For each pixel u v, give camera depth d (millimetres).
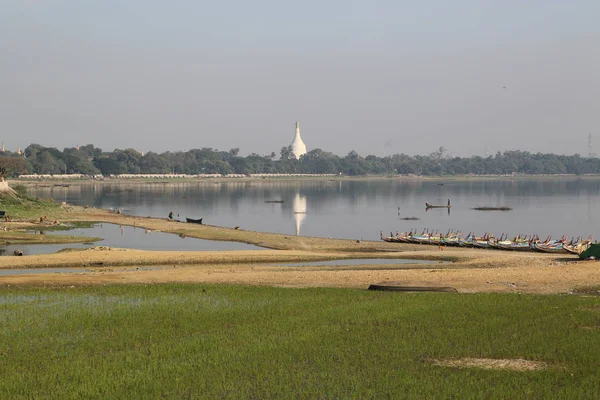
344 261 71750
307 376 26141
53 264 64938
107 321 37000
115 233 105875
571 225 132000
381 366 27453
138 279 54219
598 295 44875
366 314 37969
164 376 26406
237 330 34406
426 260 72812
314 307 40688
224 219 144375
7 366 28188
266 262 70438
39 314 38938
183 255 71438
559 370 26688
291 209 175875
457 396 23609
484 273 54969
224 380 25703
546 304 40469
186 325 35906
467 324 34969
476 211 169000
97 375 26703
